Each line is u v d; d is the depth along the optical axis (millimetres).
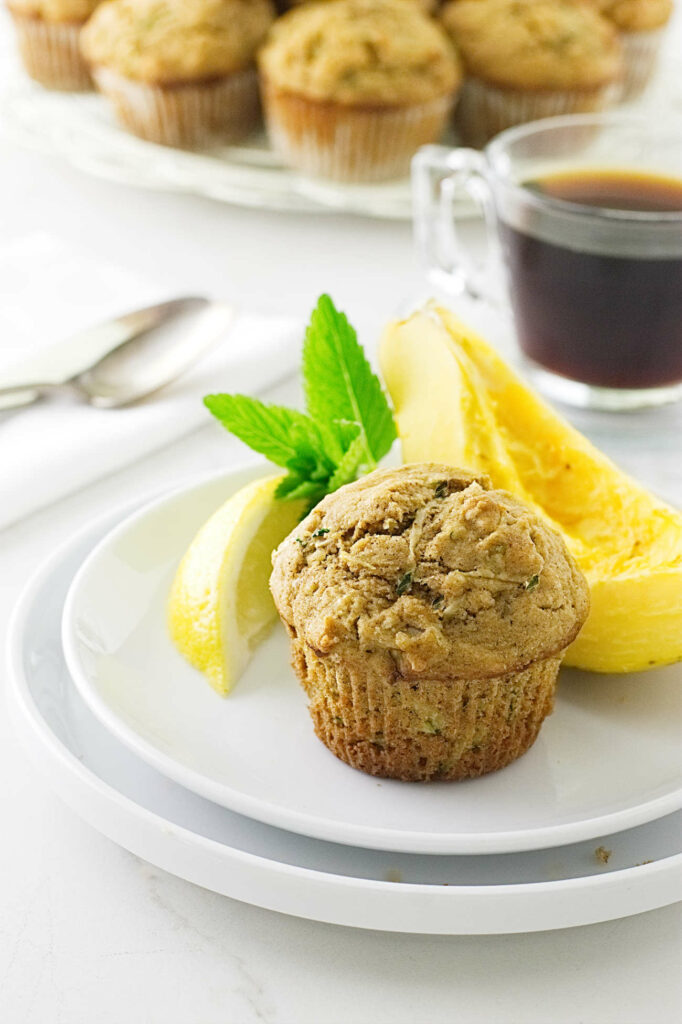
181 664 460
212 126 776
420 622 426
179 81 747
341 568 435
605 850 418
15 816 432
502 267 619
